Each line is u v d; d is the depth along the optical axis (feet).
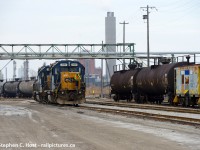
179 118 91.45
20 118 100.01
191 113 111.24
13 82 348.59
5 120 94.53
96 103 187.93
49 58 280.92
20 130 72.59
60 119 95.35
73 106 159.63
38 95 203.51
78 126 78.33
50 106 160.86
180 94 152.25
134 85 193.57
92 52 287.89
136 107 143.84
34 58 278.87
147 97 187.62
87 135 64.03
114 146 52.08
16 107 159.94
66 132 68.39
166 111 122.21
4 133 68.28
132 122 85.87
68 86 161.17
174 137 60.54
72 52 285.43
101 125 80.12
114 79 220.84
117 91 218.59
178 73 154.20
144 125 78.95
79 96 162.81
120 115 106.52
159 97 183.42
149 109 134.10
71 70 167.32
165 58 176.45
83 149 50.01
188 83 145.89
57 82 164.76
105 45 292.61
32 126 79.30
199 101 138.31
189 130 69.46
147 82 177.06
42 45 282.97
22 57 277.85
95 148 50.60
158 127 74.90
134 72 195.42
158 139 58.49
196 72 139.85
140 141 56.54
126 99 217.36
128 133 66.03
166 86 159.94
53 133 67.21
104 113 115.03
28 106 165.68
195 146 51.96
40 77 196.95
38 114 113.50
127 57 287.69
